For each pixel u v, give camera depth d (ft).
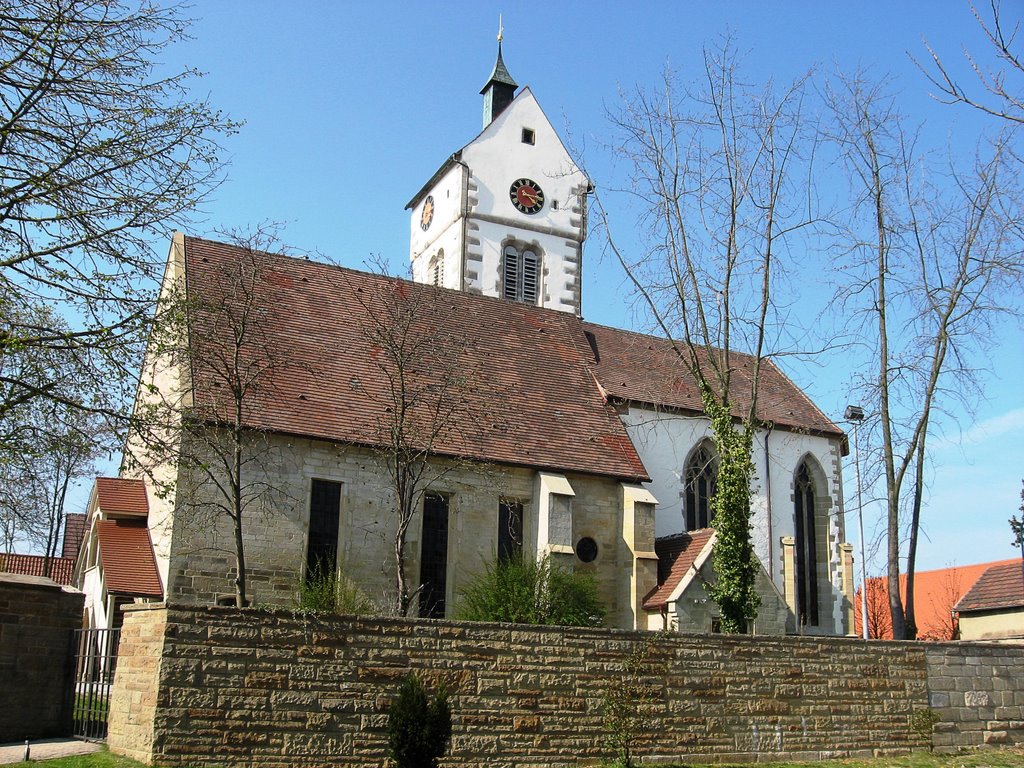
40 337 61.57
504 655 61.98
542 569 90.33
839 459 142.51
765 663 72.18
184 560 86.84
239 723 53.06
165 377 101.35
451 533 101.19
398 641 58.70
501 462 104.32
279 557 91.15
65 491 165.89
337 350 107.34
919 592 220.84
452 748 59.16
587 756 63.36
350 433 97.14
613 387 127.03
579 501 110.01
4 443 61.87
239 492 82.07
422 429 102.22
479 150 172.14
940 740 78.69
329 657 56.24
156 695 51.62
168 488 70.18
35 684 66.13
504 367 120.98
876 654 77.77
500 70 189.37
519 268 172.65
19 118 62.18
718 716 69.26
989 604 122.21
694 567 104.53
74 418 66.23
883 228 110.83
